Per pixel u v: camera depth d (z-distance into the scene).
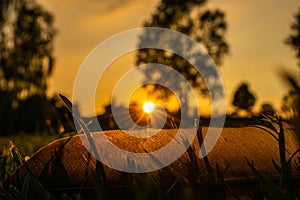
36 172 1.93
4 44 42.00
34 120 20.20
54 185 1.86
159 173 1.81
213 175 1.80
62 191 1.84
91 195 1.81
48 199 1.72
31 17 42.56
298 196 1.74
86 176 1.86
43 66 42.38
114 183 1.79
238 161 1.90
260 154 1.96
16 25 42.34
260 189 1.61
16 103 23.44
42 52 42.66
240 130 2.12
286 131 2.04
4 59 41.94
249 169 1.86
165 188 1.77
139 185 1.75
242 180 1.80
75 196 1.77
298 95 1.01
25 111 20.58
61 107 3.17
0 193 1.76
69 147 2.00
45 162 1.96
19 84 41.62
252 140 2.05
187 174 1.81
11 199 1.74
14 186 1.87
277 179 1.82
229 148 1.97
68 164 1.92
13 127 20.97
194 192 1.77
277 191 1.39
